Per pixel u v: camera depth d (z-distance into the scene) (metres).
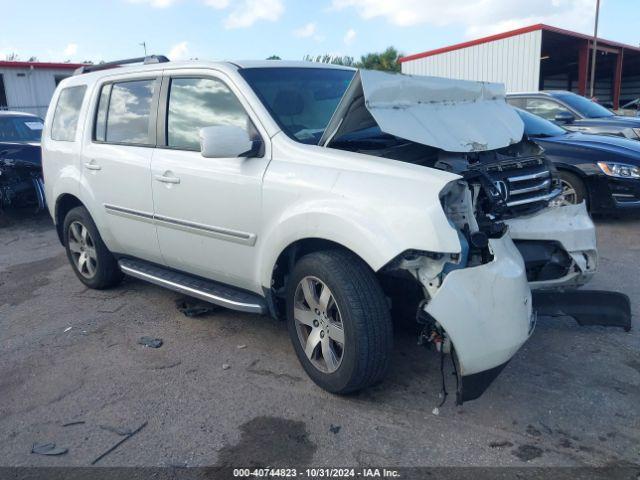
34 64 24.48
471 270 2.95
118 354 4.21
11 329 4.82
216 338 4.40
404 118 3.54
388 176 3.16
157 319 4.84
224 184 3.85
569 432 3.04
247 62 4.23
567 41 25.80
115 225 4.95
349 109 3.51
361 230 3.07
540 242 3.92
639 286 5.10
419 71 27.27
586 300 4.00
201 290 4.25
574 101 10.07
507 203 3.76
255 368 3.89
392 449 2.96
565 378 3.58
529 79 22.92
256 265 3.79
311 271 3.34
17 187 8.65
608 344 4.02
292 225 3.42
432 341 3.12
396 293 3.40
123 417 3.37
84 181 5.15
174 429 3.22
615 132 8.98
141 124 4.65
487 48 24.19
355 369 3.19
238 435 3.14
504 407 3.29
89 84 5.32
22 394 3.70
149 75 4.65
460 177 3.06
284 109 3.90
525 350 3.96
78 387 3.75
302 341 3.60
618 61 28.78
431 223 2.91
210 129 3.50
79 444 3.13
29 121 9.97
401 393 3.48
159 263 4.75
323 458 2.92
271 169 3.61
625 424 3.09
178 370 3.92
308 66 4.50
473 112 4.06
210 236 4.05
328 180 3.32
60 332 4.68
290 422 3.24
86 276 5.62
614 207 6.96
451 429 3.11
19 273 6.52
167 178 4.25
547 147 7.30
